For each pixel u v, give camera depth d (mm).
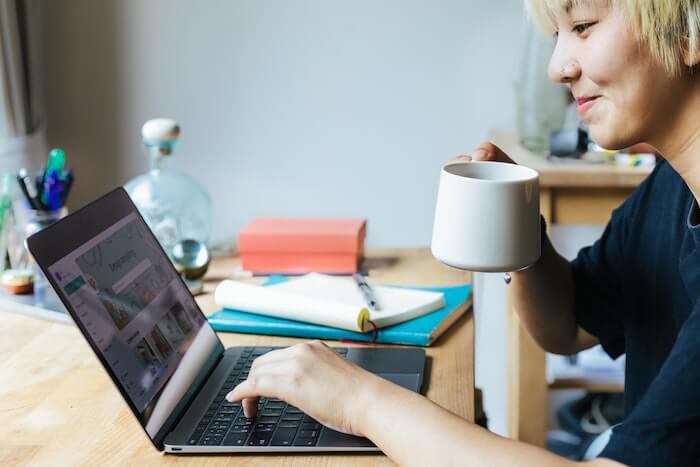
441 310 1372
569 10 1002
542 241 1359
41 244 945
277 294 1352
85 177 2350
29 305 1420
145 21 2260
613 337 1404
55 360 1234
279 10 2230
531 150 2029
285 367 1001
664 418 845
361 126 2279
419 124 2270
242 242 1627
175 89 2291
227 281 1421
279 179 2320
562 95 1986
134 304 1063
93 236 1062
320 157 2303
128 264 1105
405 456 901
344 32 2232
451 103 2254
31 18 2180
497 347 2396
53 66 2289
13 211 1550
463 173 1134
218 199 2340
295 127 2291
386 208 2320
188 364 1108
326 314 1286
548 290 1383
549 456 862
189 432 996
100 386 1148
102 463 950
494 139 2160
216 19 2246
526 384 2016
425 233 2326
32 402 1102
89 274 1008
